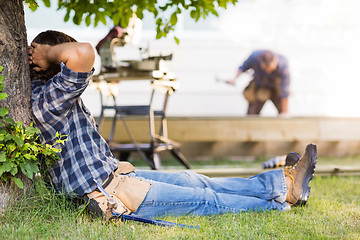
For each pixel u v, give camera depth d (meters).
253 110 6.57
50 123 2.27
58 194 2.34
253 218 2.43
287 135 5.91
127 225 2.20
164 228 2.21
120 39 3.66
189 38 7.59
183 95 7.61
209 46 7.64
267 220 2.42
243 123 5.84
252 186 2.61
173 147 4.66
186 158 5.99
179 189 2.41
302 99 7.92
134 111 4.43
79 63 2.15
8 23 2.27
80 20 2.72
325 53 7.89
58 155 2.30
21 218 2.21
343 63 7.92
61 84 2.18
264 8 7.72
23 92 2.31
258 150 6.11
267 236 2.17
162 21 2.79
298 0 7.77
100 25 7.31
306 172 2.68
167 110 7.55
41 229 2.13
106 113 7.21
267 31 7.76
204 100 7.66
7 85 2.25
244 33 7.71
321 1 7.81
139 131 5.49
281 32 7.79
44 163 2.35
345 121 6.02
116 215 2.21
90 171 2.27
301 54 7.85
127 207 2.29
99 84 4.09
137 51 7.24
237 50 7.70
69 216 2.28
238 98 7.72
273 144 6.14
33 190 2.36
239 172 3.66
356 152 6.29
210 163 5.58
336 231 2.27
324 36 7.87
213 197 2.48
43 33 2.39
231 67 7.69
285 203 2.68
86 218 2.28
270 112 7.98
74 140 2.30
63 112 2.26
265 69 6.36
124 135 5.46
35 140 2.33
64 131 2.29
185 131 5.71
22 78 2.31
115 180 2.31
